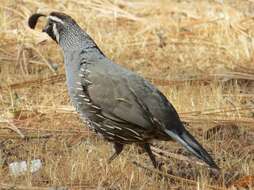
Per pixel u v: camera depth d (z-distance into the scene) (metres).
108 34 25.11
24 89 20.58
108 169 15.12
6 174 15.09
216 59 23.02
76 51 15.95
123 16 26.12
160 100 14.87
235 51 23.38
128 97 14.99
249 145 16.95
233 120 18.16
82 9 26.89
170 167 15.82
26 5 27.20
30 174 14.66
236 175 15.16
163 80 20.88
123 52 23.66
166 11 26.69
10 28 25.56
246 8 26.94
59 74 21.19
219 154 16.44
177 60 23.16
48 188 14.08
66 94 20.11
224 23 24.89
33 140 17.19
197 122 18.19
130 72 15.49
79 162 15.35
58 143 16.97
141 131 14.90
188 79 21.00
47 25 16.61
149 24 25.58
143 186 14.34
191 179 15.13
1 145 16.86
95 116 15.41
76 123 18.33
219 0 27.00
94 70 15.51
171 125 14.67
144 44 24.12
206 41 24.33
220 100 19.34
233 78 21.08
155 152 16.45
